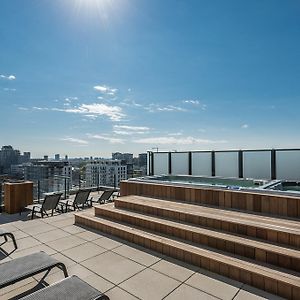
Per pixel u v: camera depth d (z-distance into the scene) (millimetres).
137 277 3291
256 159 8594
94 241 4590
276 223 3807
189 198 5410
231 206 4785
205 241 3881
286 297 2781
